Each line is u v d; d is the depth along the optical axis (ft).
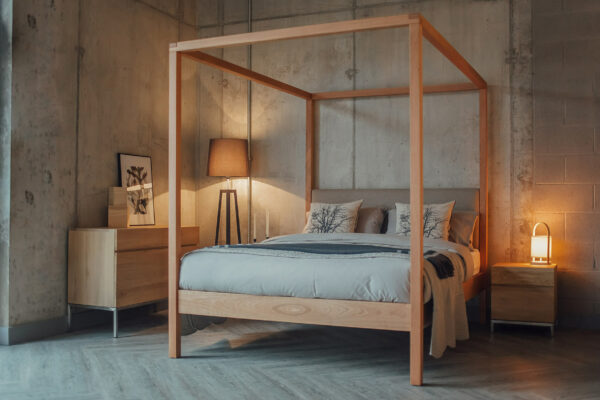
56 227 17.67
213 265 14.44
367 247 14.53
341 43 22.20
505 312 18.02
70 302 17.89
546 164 19.49
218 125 24.06
